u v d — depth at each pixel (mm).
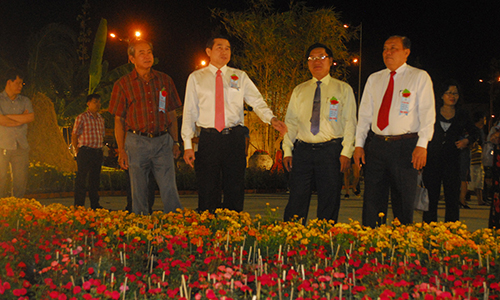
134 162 5699
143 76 5766
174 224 4715
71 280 3115
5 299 2820
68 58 21328
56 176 13000
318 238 4145
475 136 6090
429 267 3574
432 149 6070
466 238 4348
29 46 20109
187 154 5488
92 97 8828
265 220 4996
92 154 8797
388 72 5121
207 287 2957
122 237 4352
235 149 5418
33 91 16359
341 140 5484
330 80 5566
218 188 5535
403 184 4965
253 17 20562
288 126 5715
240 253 3748
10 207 5344
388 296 2689
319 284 3082
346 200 11781
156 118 5742
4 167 7172
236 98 5445
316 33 20672
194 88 5465
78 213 4926
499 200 5516
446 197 6156
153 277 3133
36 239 3961
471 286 3082
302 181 5547
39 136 14414
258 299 2848
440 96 6133
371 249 3703
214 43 5445
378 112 5074
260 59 20719
